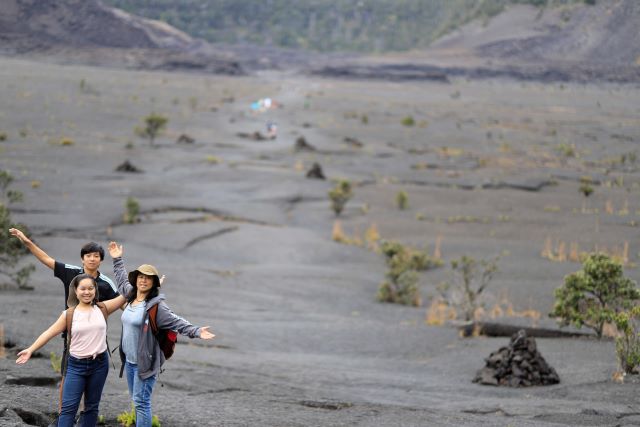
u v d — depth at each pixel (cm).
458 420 1030
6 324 1443
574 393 1365
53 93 12512
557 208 4666
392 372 1622
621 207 4712
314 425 925
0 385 957
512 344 1507
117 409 898
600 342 1894
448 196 5128
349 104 15112
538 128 10475
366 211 4591
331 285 2861
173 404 976
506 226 4134
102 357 720
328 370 1559
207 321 2025
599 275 1977
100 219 3794
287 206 4631
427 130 9956
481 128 10450
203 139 7938
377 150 7675
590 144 8594
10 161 5469
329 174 5962
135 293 746
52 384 1017
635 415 1147
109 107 10769
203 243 3491
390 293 2661
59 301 1948
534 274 2992
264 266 3159
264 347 1833
